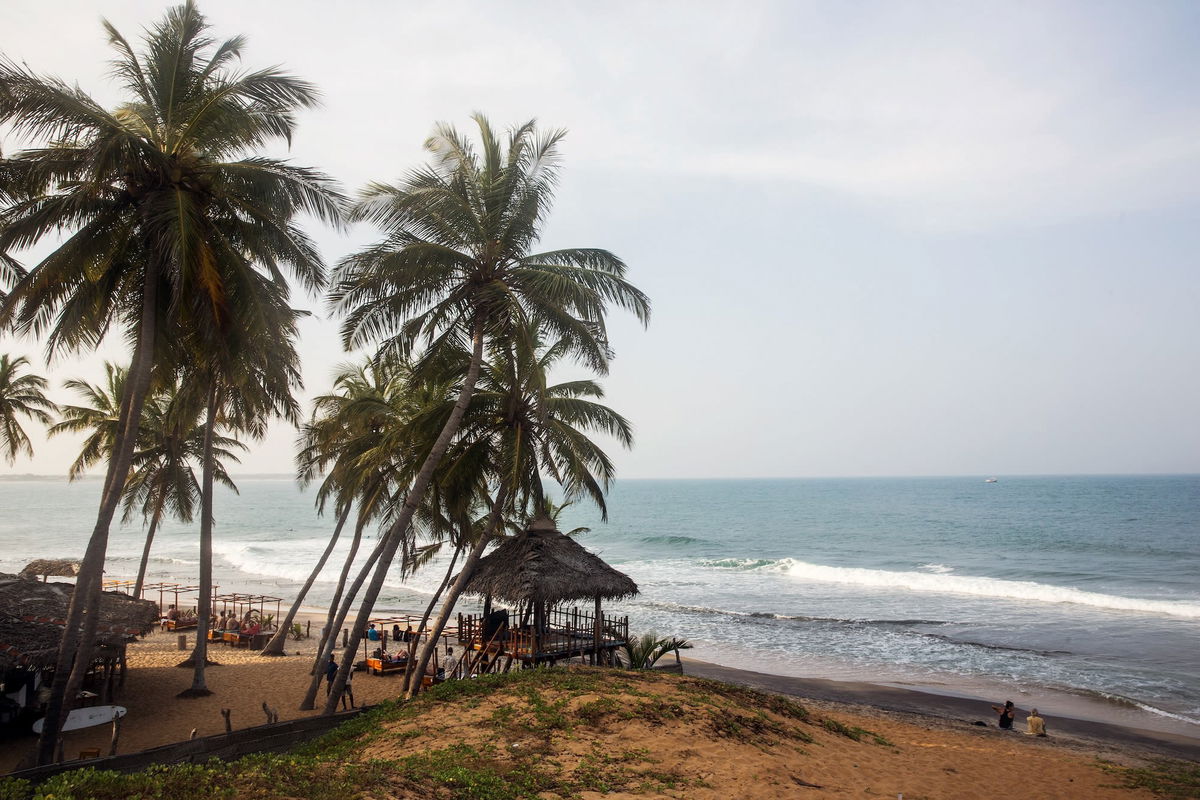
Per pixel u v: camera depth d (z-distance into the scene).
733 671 30.47
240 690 22.25
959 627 39.38
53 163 13.22
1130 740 21.94
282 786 8.64
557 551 20.44
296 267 16.05
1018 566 65.06
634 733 13.09
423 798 9.22
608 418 20.38
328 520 144.38
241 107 14.42
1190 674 29.67
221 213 15.12
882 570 61.59
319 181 15.21
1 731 17.14
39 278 13.16
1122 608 44.34
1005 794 13.98
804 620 41.47
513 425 19.66
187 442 30.70
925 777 14.17
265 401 18.64
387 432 22.94
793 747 14.16
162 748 12.35
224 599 40.81
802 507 166.50
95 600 14.19
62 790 7.64
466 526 23.48
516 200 17.91
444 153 17.92
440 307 17.80
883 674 30.58
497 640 20.88
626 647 22.56
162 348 15.58
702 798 10.73
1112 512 128.25
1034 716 22.12
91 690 20.94
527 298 17.39
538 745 12.21
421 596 52.03
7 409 28.36
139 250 14.74
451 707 14.52
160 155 13.66
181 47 14.30
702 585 55.69
